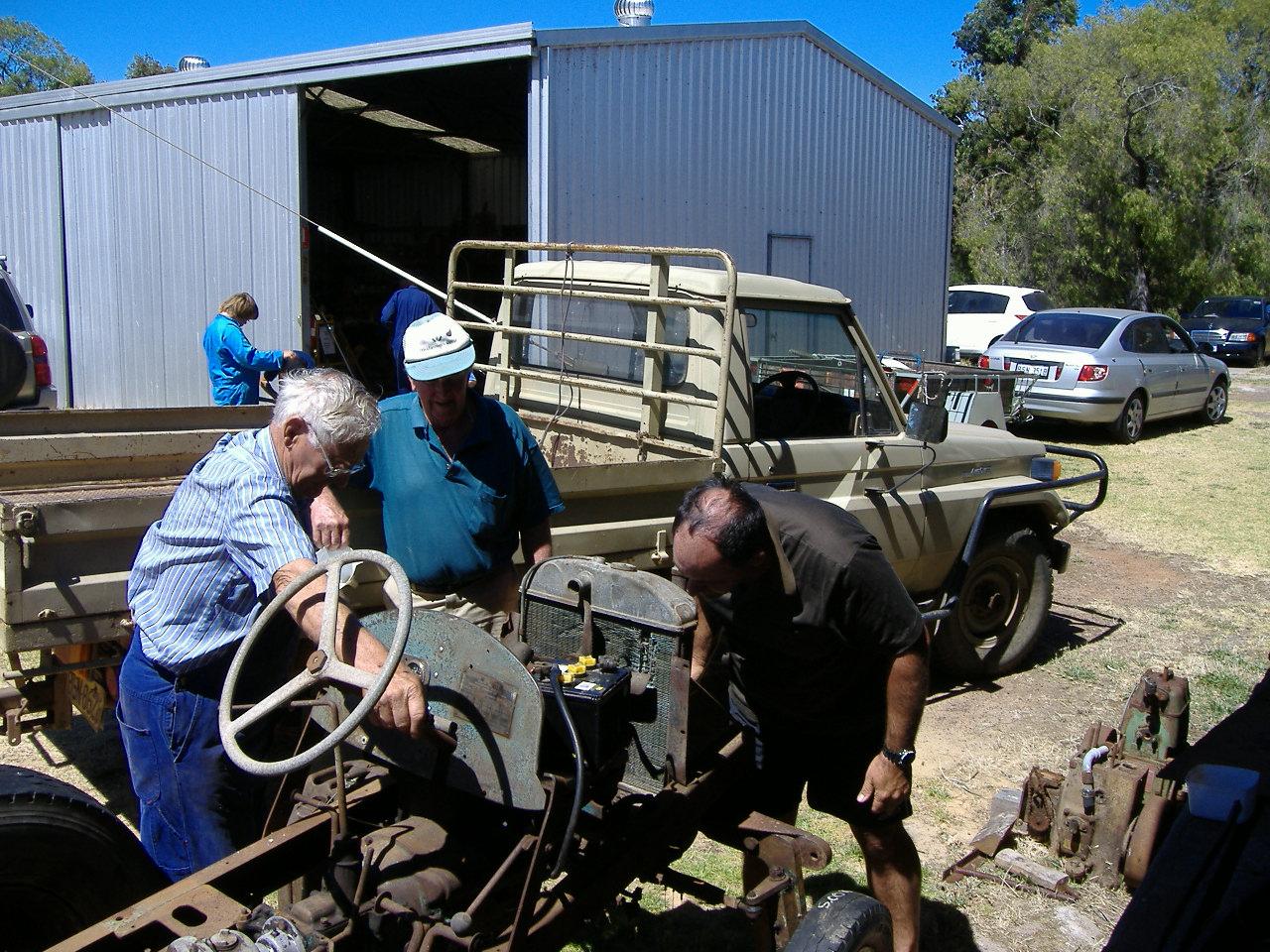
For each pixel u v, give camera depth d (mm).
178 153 10109
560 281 5109
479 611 2863
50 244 11500
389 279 15195
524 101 11578
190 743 2701
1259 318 24000
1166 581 7863
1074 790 3938
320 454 2525
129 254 10766
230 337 7734
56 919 2467
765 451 4477
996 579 5754
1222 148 28656
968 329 17891
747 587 2625
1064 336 13477
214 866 2242
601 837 2486
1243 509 9984
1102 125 28594
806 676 2766
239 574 2602
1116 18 30656
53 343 11734
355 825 2426
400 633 1989
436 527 3443
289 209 9359
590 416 4992
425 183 15781
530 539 3648
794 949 2312
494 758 2213
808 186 11688
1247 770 2646
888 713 2717
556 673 2301
